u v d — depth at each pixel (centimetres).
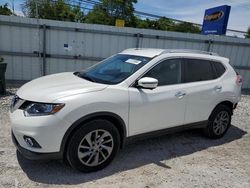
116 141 361
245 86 1169
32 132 307
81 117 321
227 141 509
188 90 429
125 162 389
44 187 313
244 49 1116
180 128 438
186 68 439
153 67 396
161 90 396
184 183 343
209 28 1341
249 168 401
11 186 311
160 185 334
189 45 1050
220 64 498
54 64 945
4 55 894
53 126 307
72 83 367
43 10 3212
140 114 374
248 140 523
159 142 478
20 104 331
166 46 1026
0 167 350
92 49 961
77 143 326
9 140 437
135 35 983
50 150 313
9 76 916
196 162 408
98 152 348
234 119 674
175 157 420
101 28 948
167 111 405
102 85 357
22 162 367
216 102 478
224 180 360
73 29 923
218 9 1259
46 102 313
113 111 346
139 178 347
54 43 924
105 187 321
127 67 405
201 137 516
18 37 890
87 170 344
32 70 930
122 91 358
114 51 980
